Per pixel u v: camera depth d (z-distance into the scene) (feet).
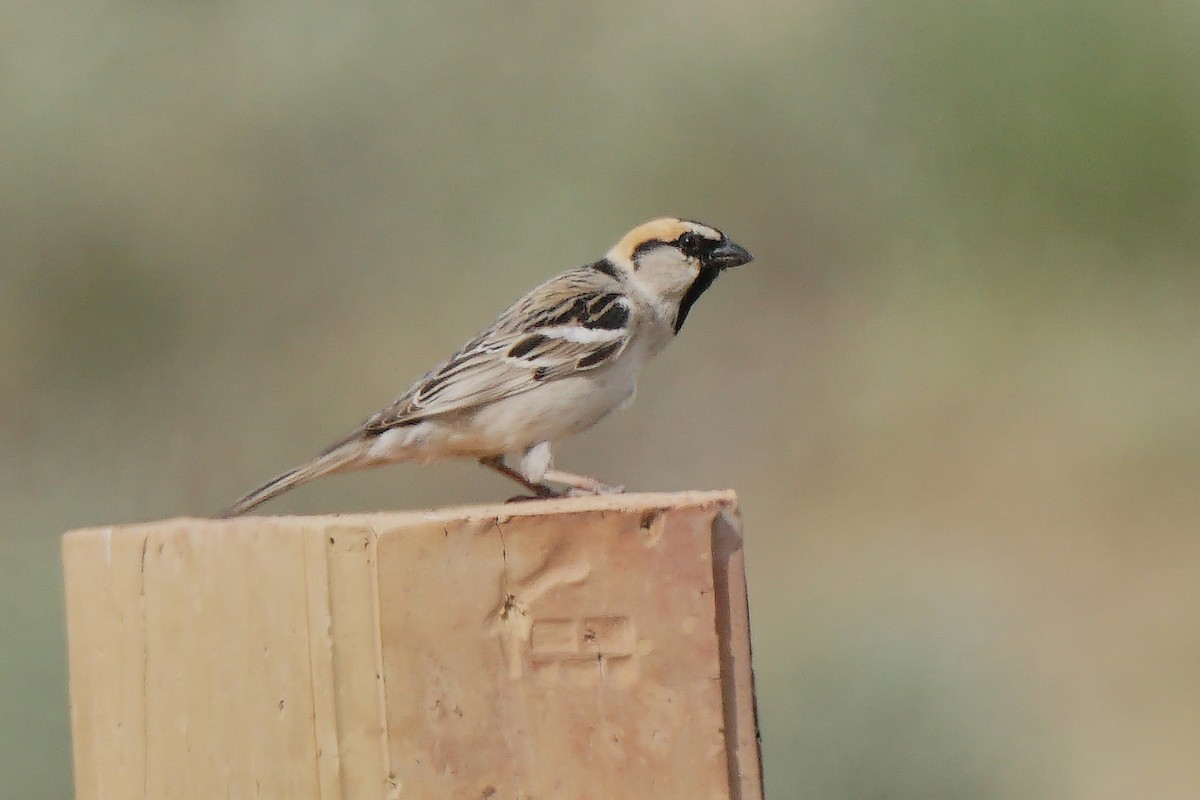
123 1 54.75
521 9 60.39
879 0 59.82
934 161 59.26
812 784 33.55
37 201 53.21
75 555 17.04
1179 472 53.57
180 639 15.40
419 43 58.70
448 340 56.80
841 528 52.70
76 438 52.65
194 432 53.83
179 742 15.43
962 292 59.98
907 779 34.01
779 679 36.55
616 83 60.95
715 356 59.72
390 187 57.82
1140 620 46.70
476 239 58.29
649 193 60.18
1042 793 37.19
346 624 13.69
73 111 53.72
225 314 55.21
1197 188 56.70
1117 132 56.44
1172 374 57.26
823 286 60.80
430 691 13.61
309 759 13.89
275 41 56.75
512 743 13.62
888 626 38.55
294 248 56.44
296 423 54.90
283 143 56.70
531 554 13.69
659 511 13.71
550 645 13.69
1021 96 57.77
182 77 55.31
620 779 13.61
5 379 52.42
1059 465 54.39
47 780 32.48
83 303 53.31
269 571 14.28
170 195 54.85
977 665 37.78
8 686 33.09
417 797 13.56
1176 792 39.75
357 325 56.49
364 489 51.16
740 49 61.26
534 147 59.47
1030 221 59.06
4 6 53.67
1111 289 59.06
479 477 51.11
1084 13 56.24
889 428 57.47
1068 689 44.11
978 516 52.90
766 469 56.44
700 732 13.65
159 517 51.78
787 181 61.11
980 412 57.16
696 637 13.67
